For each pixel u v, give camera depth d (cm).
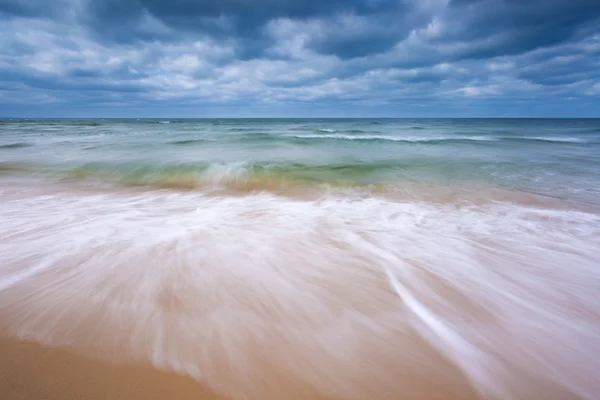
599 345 242
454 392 194
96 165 1047
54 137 2288
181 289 298
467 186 807
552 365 220
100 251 380
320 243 427
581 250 421
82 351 214
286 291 302
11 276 315
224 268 345
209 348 221
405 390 194
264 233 462
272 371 204
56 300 274
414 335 245
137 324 244
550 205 643
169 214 553
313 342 232
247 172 963
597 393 199
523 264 376
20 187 780
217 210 587
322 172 976
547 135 2789
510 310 283
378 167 1053
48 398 176
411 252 404
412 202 664
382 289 311
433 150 1582
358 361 216
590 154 1408
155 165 1047
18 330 234
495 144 1861
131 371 198
